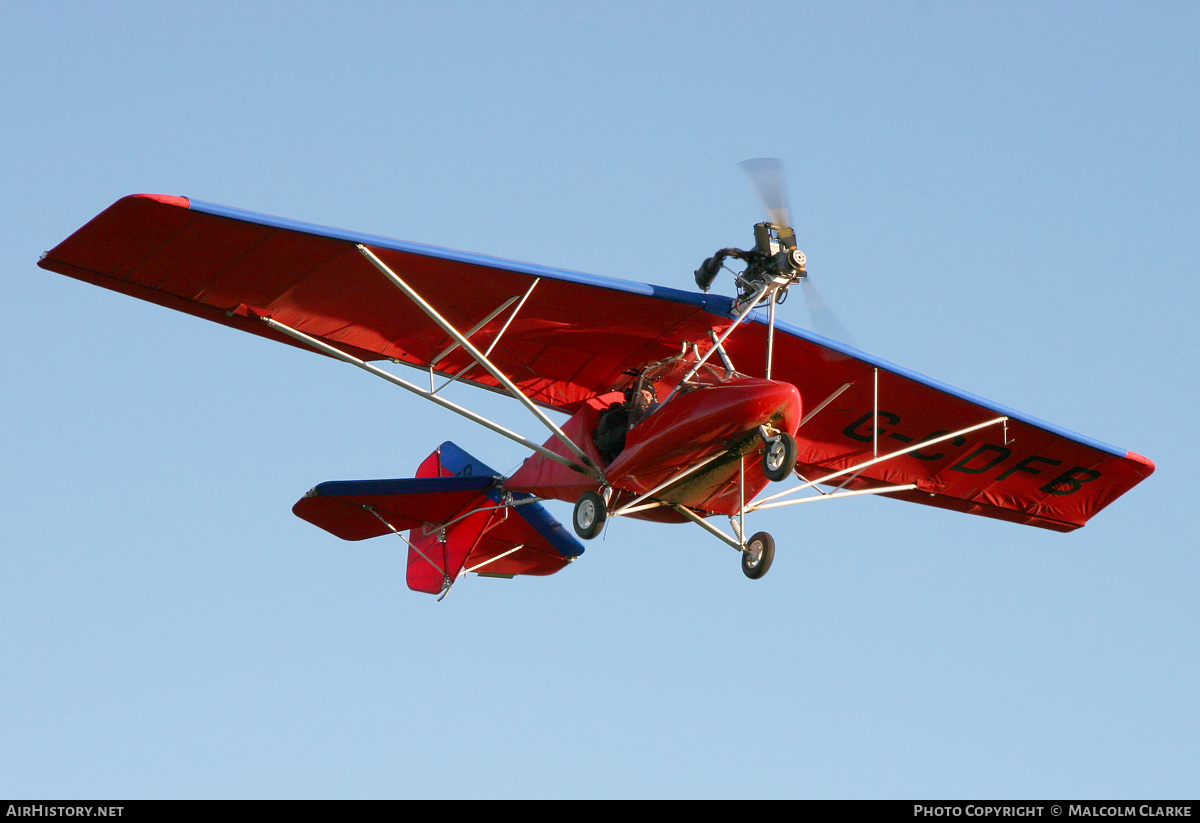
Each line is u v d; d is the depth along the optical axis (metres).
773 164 39.72
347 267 38.81
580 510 40.88
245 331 41.44
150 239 36.00
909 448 46.78
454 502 52.59
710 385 39.09
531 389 47.81
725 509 42.94
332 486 50.16
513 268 39.38
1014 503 56.91
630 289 41.03
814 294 39.88
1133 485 54.62
